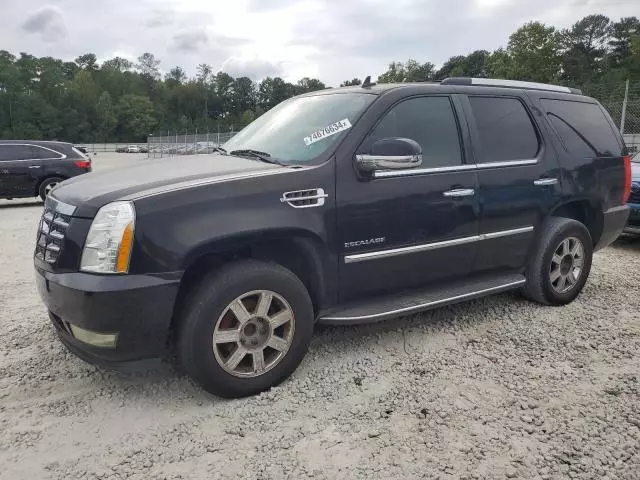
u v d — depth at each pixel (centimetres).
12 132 10119
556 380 359
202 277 327
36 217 1166
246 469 272
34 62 11638
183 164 386
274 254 366
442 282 422
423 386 351
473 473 267
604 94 1291
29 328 455
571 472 268
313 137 384
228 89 14325
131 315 299
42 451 287
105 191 324
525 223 460
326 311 371
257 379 338
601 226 530
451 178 407
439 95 421
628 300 518
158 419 317
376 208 371
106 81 13538
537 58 6384
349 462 276
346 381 358
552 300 492
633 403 329
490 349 407
